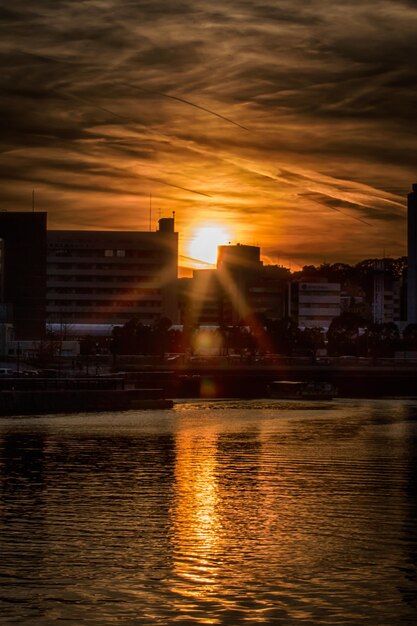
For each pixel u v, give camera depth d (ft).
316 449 542.16
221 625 222.48
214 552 283.38
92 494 376.27
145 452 517.14
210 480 417.08
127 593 243.60
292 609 232.94
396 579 256.93
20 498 364.99
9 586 248.32
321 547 290.15
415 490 391.04
